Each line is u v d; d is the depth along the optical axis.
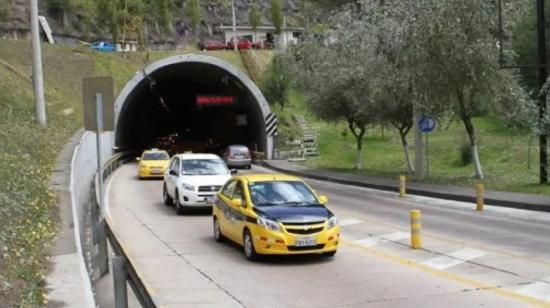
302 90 52.09
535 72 44.34
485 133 48.81
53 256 11.60
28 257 10.89
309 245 13.34
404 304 10.04
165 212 22.83
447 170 37.53
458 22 28.28
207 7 128.25
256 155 56.72
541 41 27.41
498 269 12.44
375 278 11.97
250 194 14.63
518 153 39.19
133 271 8.63
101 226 13.08
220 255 14.64
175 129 83.50
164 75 62.97
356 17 42.59
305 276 12.33
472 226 18.28
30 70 54.94
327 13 96.75
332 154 53.84
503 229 17.61
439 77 29.33
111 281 12.50
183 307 10.17
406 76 30.47
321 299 10.52
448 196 25.66
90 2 96.31
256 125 62.16
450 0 28.14
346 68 38.44
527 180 29.41
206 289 11.41
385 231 17.66
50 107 44.47
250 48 89.69
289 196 14.69
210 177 22.50
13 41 63.53
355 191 30.28
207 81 68.12
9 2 82.19
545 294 10.41
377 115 36.69
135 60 74.69
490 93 29.50
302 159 52.78
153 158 38.94
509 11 28.75
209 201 21.73
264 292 11.12
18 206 14.38
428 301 10.19
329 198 26.97
